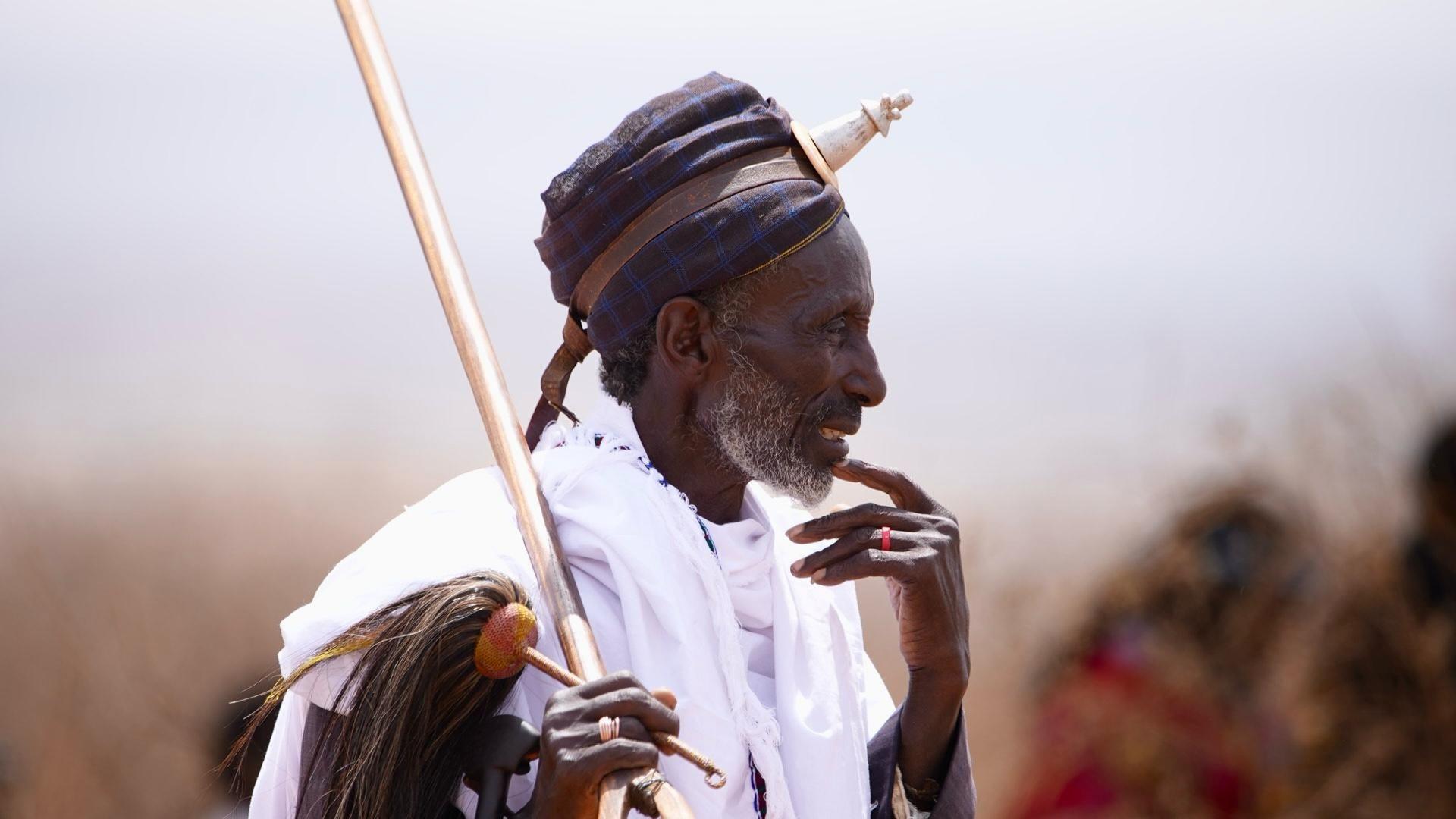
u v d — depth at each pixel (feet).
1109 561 52.49
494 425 31.24
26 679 91.50
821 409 32.12
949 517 33.35
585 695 27.27
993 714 51.88
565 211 32.48
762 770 30.94
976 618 54.44
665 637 30.94
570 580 29.99
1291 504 53.93
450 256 32.07
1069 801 49.01
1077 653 51.03
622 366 33.04
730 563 32.45
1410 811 50.90
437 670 28.76
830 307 31.83
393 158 32.42
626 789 26.81
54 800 81.05
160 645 98.63
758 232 31.45
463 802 29.78
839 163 32.83
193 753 81.35
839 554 31.83
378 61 32.83
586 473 32.04
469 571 30.14
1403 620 52.95
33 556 111.34
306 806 29.78
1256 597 50.60
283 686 29.99
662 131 31.91
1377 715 52.13
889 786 33.30
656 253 31.73
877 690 36.04
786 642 32.78
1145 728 49.11
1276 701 51.08
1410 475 57.72
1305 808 50.78
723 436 32.19
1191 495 53.11
